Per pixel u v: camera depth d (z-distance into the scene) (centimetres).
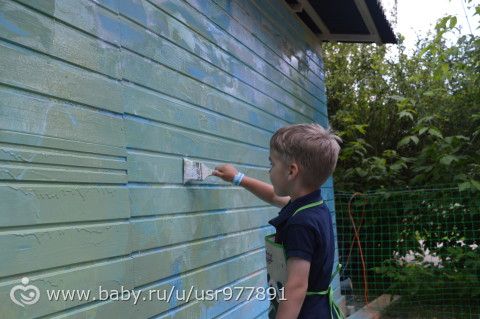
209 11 278
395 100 678
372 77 746
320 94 525
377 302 544
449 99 636
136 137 199
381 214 584
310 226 177
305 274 173
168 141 223
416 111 643
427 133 635
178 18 242
